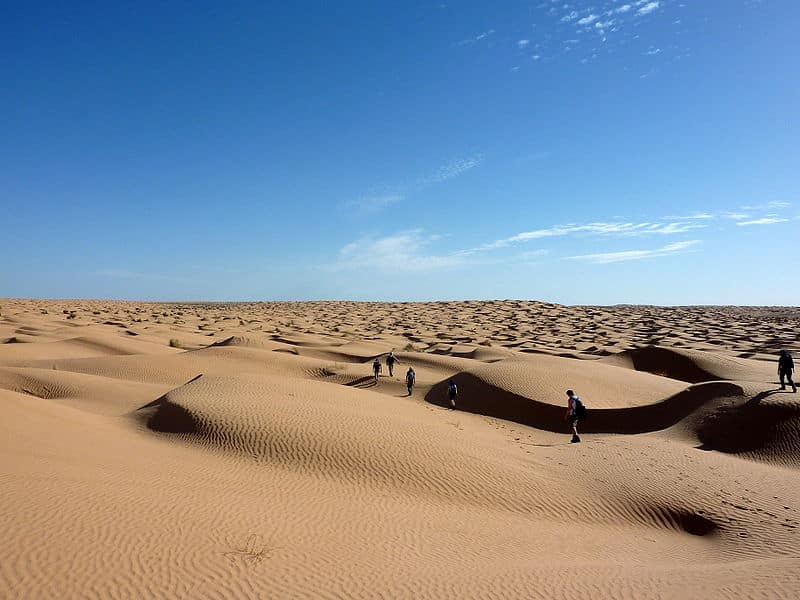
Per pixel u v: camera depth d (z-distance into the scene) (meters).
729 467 18.80
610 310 170.50
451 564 10.96
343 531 12.35
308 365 47.19
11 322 82.56
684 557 12.85
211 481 14.91
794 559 11.51
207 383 27.12
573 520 15.41
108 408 29.62
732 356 52.06
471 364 47.59
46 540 9.37
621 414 29.31
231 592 8.68
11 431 16.69
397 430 21.02
